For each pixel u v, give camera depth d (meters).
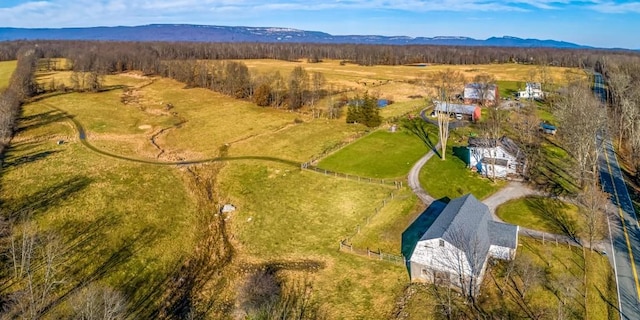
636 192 78.31
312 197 77.38
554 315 46.97
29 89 153.88
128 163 93.06
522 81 192.88
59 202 73.50
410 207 72.19
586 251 58.91
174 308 51.88
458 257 50.88
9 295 50.81
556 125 116.31
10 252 58.31
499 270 54.84
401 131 114.50
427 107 142.00
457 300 50.12
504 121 118.19
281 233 67.25
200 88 177.88
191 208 75.62
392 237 64.00
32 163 91.00
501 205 72.69
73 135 111.81
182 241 65.56
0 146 97.25
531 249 59.50
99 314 46.16
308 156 96.88
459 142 104.81
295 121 126.62
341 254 61.09
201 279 57.38
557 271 54.59
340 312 49.81
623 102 107.31
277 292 53.19
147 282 56.03
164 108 142.50
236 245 64.94
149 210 73.31
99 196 76.38
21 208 71.00
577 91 110.06
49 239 60.62
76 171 87.19
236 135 113.50
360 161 92.62
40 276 54.44
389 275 55.72
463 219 57.09
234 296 53.50
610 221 67.31
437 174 85.00
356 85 183.25
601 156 97.19
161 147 105.62
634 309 48.34
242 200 77.81
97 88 168.00
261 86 147.00
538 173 84.44
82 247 61.47
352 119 123.00
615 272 54.78
